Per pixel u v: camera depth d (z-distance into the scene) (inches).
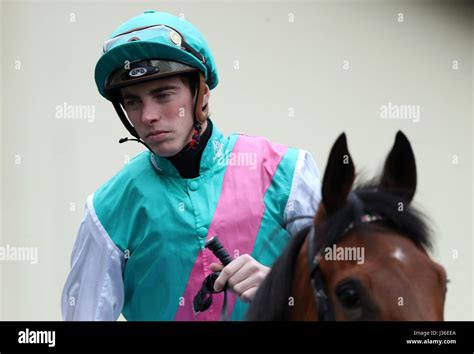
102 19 144.3
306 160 80.0
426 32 138.2
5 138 147.3
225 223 75.8
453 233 135.9
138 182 78.6
